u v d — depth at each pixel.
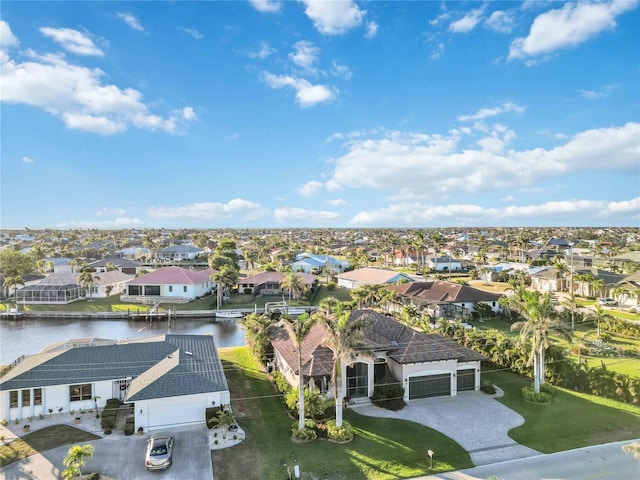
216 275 81.69
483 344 47.66
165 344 40.28
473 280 113.50
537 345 37.56
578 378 39.72
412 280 93.75
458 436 30.59
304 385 36.53
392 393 36.12
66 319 75.19
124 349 38.56
